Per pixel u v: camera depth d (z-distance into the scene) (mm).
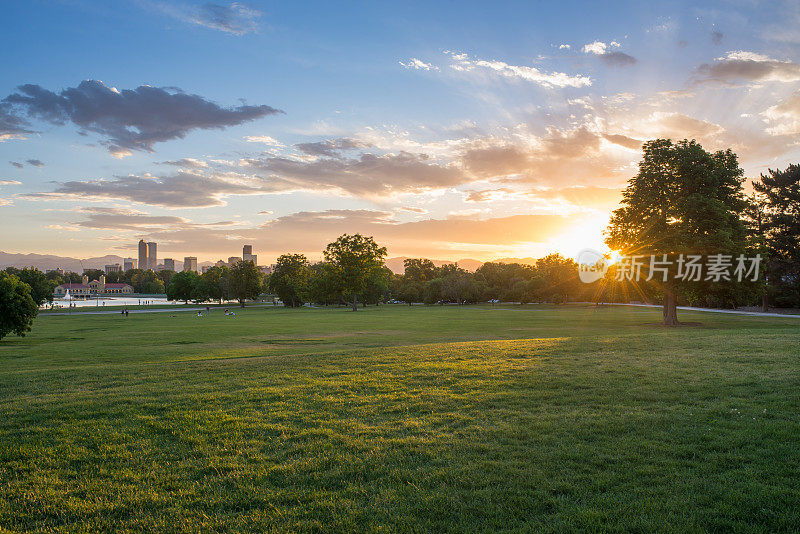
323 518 5105
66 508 5414
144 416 8633
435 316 69688
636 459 6422
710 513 5020
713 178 36219
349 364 13828
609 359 13625
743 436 7055
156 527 4973
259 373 12719
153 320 68750
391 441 7234
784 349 14539
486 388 10383
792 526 4758
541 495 5516
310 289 108438
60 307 133250
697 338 18328
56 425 8250
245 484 5930
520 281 132375
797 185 58625
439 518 5086
